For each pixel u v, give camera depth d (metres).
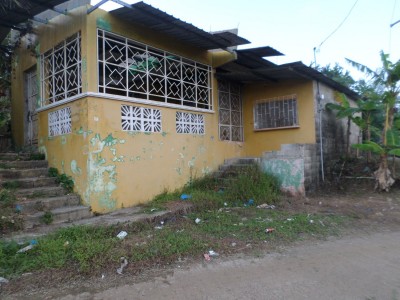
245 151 10.65
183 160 8.23
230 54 8.89
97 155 6.37
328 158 10.14
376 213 6.66
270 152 8.54
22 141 9.09
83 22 6.42
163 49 7.79
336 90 11.07
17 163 6.99
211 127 9.20
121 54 7.04
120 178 6.74
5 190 5.91
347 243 4.90
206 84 9.19
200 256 4.31
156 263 4.03
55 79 7.43
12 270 3.76
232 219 6.11
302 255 4.38
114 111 6.71
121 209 6.66
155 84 7.80
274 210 6.83
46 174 7.07
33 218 5.44
